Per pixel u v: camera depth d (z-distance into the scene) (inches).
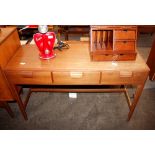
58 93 85.0
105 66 51.2
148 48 134.6
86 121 69.1
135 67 50.5
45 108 76.1
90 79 52.8
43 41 51.8
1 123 69.1
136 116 70.9
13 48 60.1
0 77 56.3
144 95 82.1
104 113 72.8
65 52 60.1
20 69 50.9
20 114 73.5
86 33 129.9
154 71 88.3
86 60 54.6
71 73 51.1
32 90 76.3
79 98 81.5
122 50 51.4
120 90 76.5
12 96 62.3
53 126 67.1
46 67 51.1
